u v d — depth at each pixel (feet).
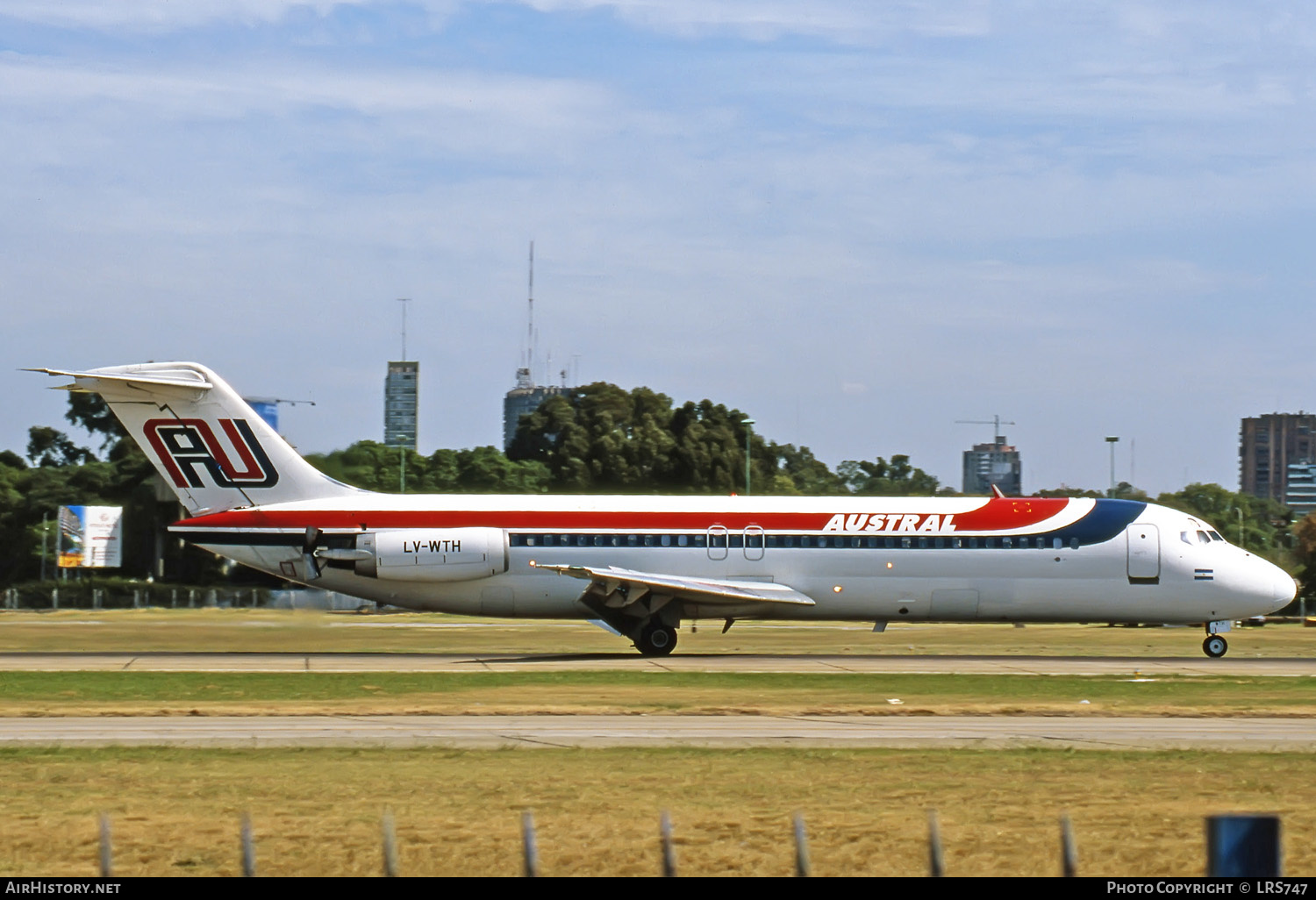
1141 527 435.94
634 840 163.22
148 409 420.77
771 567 426.51
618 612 427.33
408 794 188.96
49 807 178.29
